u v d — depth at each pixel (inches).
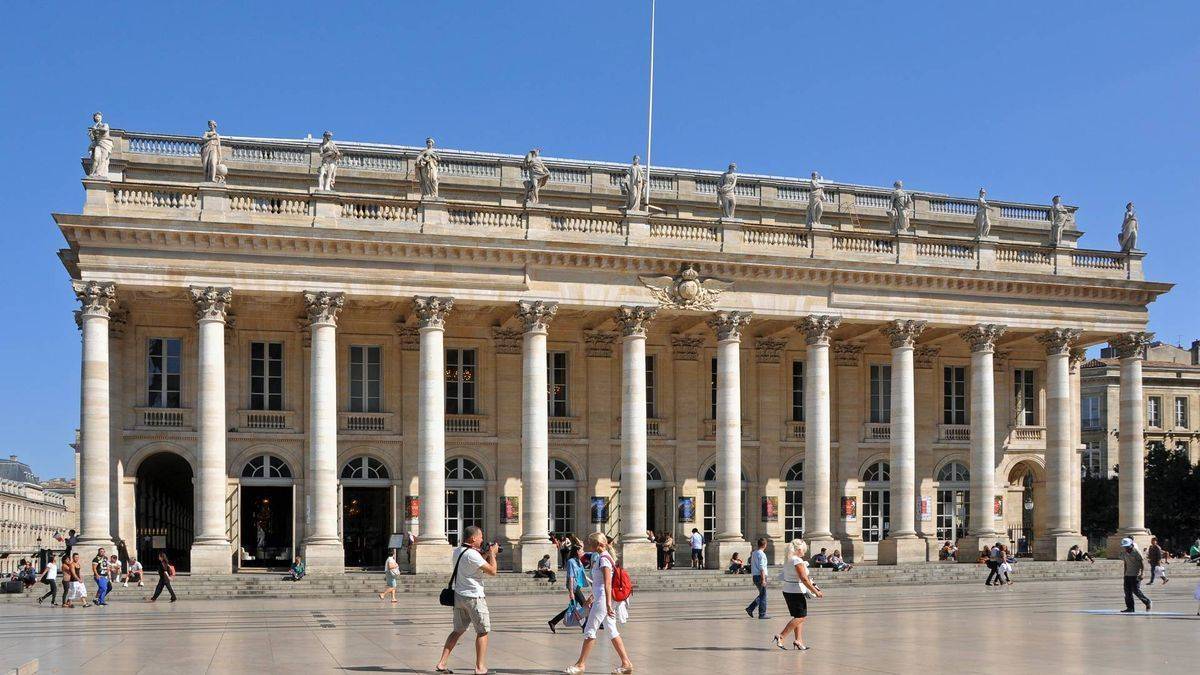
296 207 1856.5
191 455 1980.8
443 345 2018.9
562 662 841.5
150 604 1517.0
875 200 2412.6
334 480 1850.4
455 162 2192.4
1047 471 2226.9
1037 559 2228.1
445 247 1883.6
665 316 2062.0
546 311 1941.4
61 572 1708.9
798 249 2081.7
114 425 1931.6
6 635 1077.1
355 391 2079.2
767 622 1192.8
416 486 2062.0
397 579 1627.7
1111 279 2199.8
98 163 1792.6
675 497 2186.3
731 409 2023.9
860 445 2288.4
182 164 2054.6
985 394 2159.2
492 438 2110.0
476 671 754.2
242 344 2021.4
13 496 5841.5
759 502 2230.6
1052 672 772.6
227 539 1967.3
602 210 2196.1
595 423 2161.7
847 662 831.7
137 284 1779.0
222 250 1813.5
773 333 2225.6
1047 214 2522.1
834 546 2069.4
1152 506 3179.1
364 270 1871.3
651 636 1038.4
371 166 2148.1
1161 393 3779.5
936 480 2343.8
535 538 1913.1
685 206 2258.9
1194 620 1185.4
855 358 2298.2
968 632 1058.7
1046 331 2208.4
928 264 2126.0
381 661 850.1
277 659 865.5
